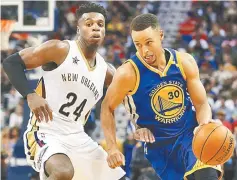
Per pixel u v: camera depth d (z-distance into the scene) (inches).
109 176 259.3
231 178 474.6
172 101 237.9
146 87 235.8
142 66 234.8
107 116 239.8
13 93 689.6
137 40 231.9
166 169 247.3
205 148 220.2
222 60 780.6
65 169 231.5
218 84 705.6
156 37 232.4
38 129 249.6
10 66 240.8
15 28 486.0
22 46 673.0
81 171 254.1
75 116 252.2
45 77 248.2
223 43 831.7
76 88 247.9
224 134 220.8
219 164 224.7
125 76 233.9
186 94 240.7
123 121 681.0
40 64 244.5
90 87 251.1
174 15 922.1
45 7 488.7
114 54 783.1
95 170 256.7
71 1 886.4
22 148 432.8
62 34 833.5
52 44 243.6
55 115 249.3
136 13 913.5
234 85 690.8
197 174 231.9
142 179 457.4
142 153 470.6
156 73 234.8
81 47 249.4
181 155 241.6
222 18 905.5
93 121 615.5
